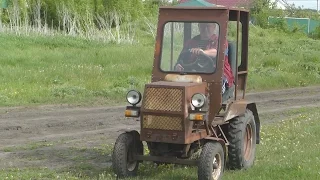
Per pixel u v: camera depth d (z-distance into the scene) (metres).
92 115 39.81
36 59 62.34
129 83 52.03
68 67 56.12
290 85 60.25
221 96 22.73
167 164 24.92
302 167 23.75
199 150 23.31
